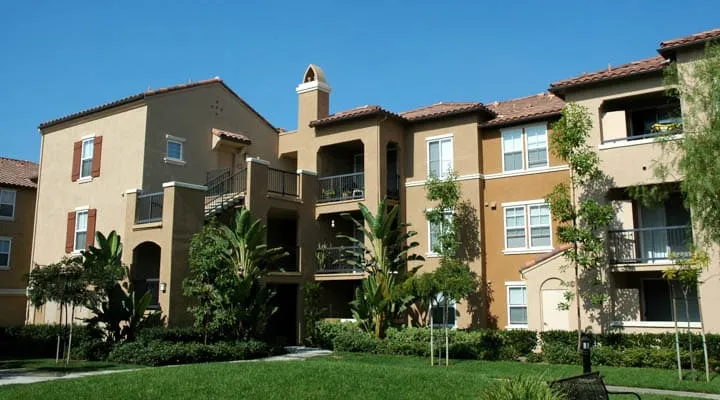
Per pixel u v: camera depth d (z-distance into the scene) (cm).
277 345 2255
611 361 1822
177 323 2250
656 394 1354
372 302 2361
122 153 2664
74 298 1952
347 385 1307
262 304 2253
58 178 2959
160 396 1228
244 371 1485
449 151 2638
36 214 3030
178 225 2306
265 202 2525
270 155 3147
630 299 2003
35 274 1978
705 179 1426
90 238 2717
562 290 2103
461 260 2511
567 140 2025
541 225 2394
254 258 2238
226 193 2658
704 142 1460
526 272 2167
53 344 2277
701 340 1750
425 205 2666
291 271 2698
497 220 2500
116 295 2180
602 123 2139
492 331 2172
